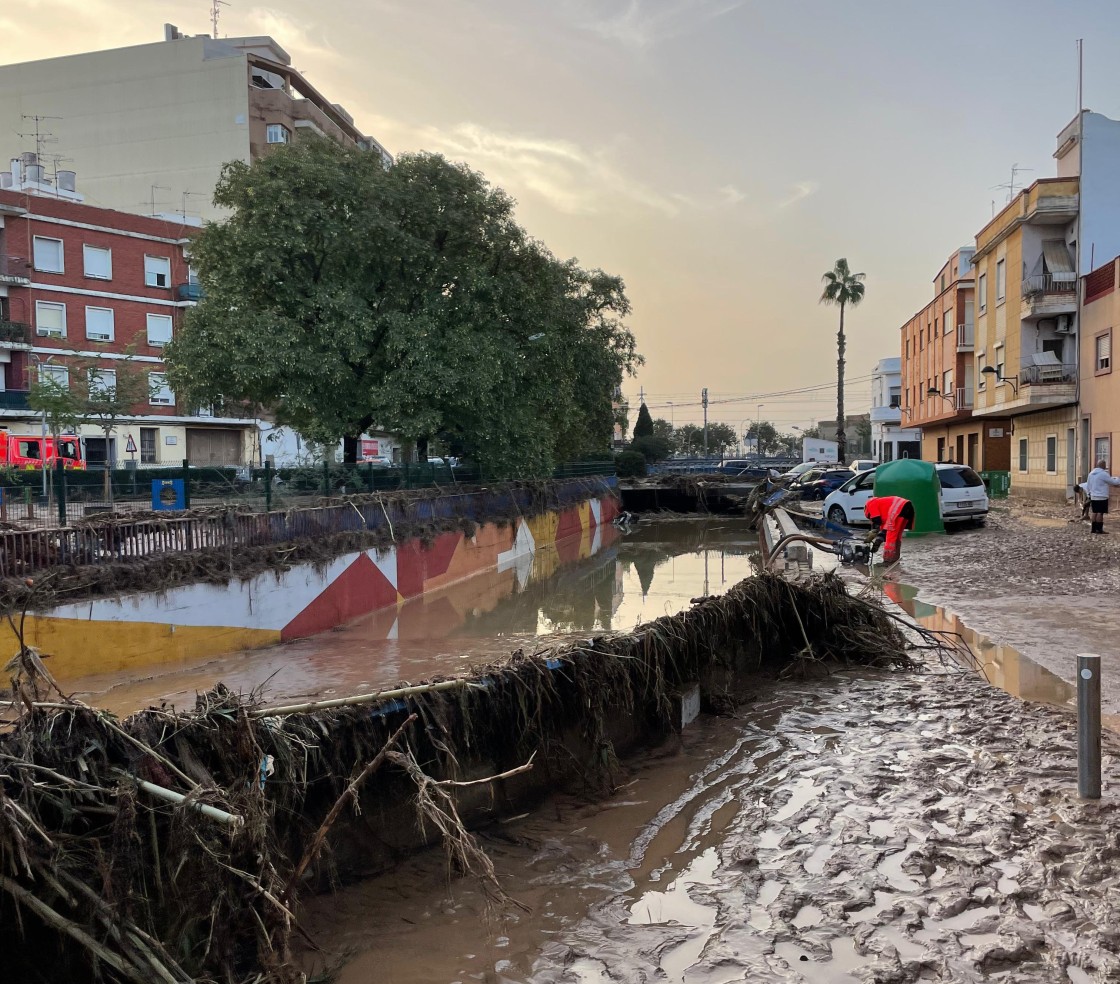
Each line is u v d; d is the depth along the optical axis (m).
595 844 5.56
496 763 6.09
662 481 44.16
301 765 4.69
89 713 3.97
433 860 5.36
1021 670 8.57
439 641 13.23
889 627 9.89
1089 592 12.56
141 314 38.09
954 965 3.79
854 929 4.15
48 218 35.25
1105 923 4.02
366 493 18.31
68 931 3.48
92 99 48.38
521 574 22.52
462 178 21.41
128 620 10.91
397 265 20.66
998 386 35.12
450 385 19.66
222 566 12.70
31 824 3.44
